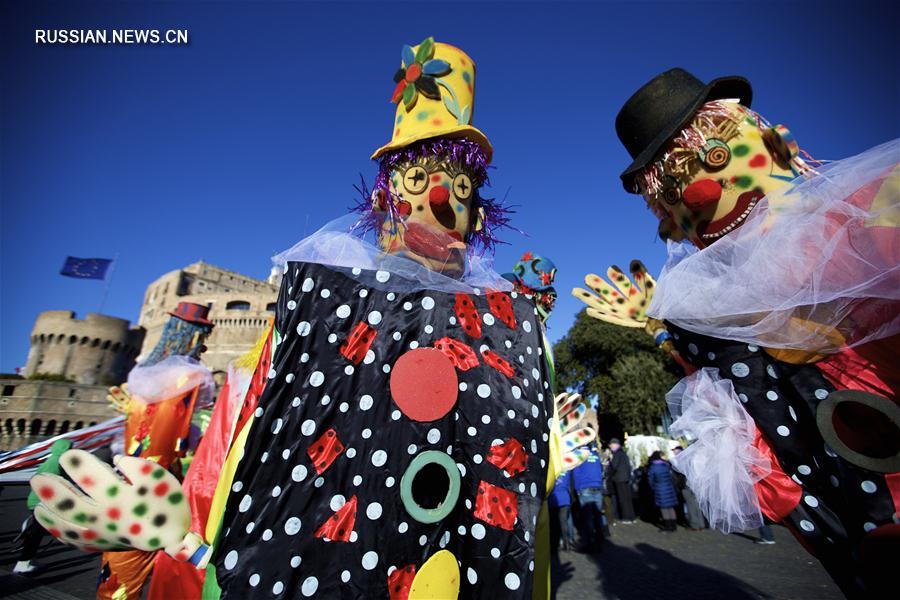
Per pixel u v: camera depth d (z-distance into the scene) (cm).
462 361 151
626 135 182
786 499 131
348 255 150
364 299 144
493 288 171
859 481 119
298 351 133
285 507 120
